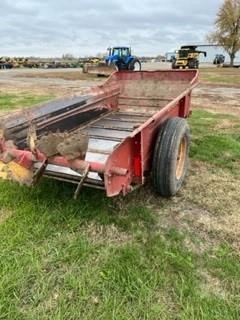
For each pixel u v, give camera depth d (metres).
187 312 2.12
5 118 3.08
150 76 5.20
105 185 2.48
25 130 3.27
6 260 2.51
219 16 49.31
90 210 3.20
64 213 3.12
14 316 2.07
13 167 2.90
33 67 43.78
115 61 23.14
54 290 2.28
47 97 11.11
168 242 2.83
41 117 3.51
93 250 2.68
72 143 2.54
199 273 2.49
